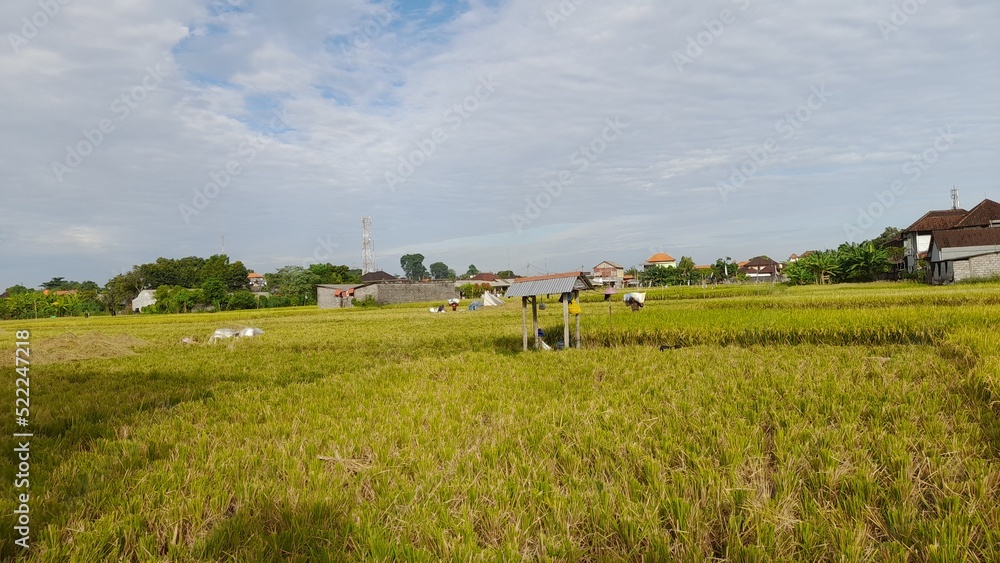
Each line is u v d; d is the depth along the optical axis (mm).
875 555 3355
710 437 5250
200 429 6543
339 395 8602
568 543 3527
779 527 3607
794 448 4832
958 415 5578
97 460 5266
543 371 10109
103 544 3621
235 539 3670
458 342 17078
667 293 41094
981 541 3465
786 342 13117
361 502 4273
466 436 5895
